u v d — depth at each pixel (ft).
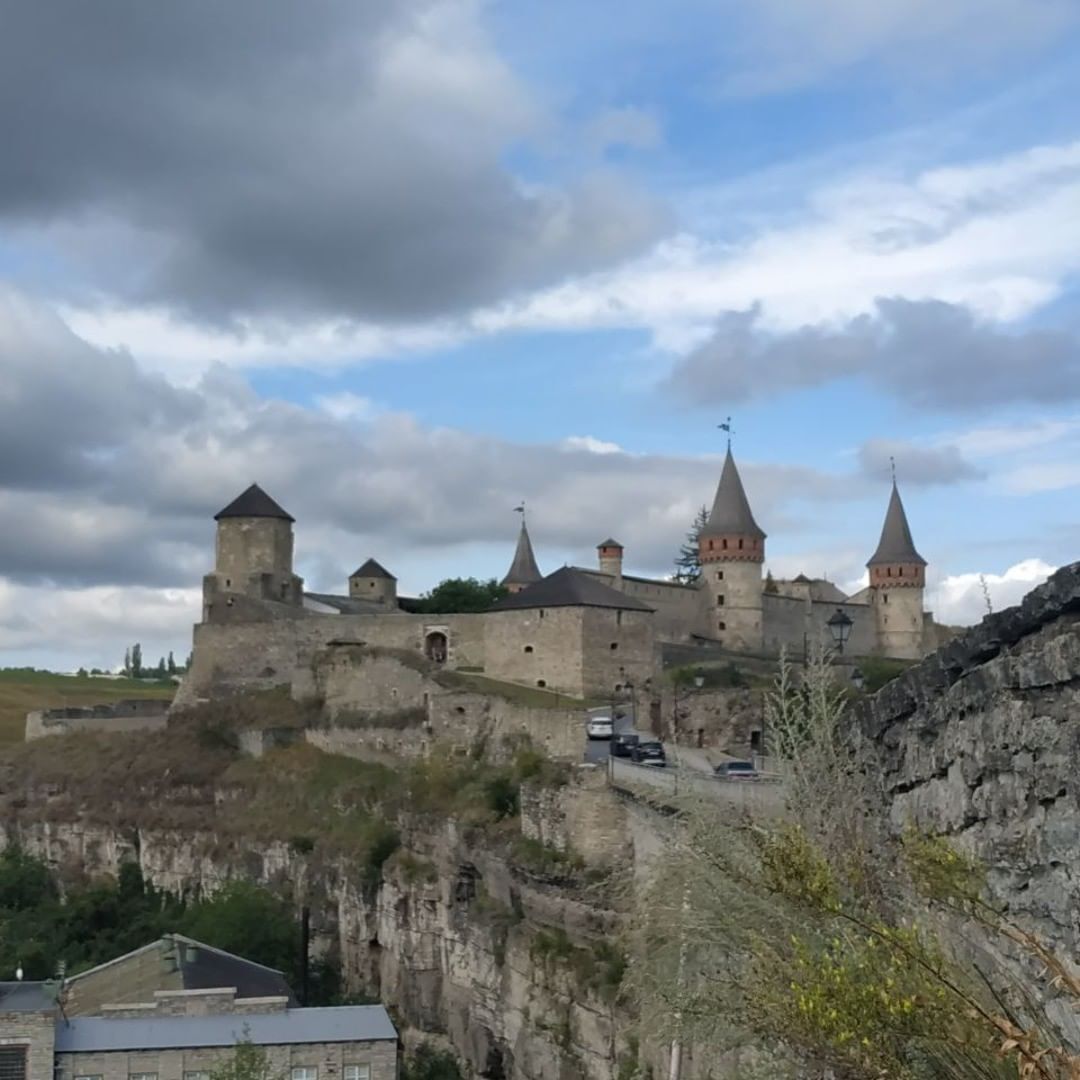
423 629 360.89
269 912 302.45
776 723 84.84
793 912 66.80
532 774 272.31
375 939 293.84
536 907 231.50
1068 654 49.98
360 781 328.90
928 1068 48.32
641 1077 118.83
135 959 224.33
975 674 56.85
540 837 243.81
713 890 73.97
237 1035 185.37
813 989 50.67
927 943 56.59
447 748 324.39
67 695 629.92
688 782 103.76
